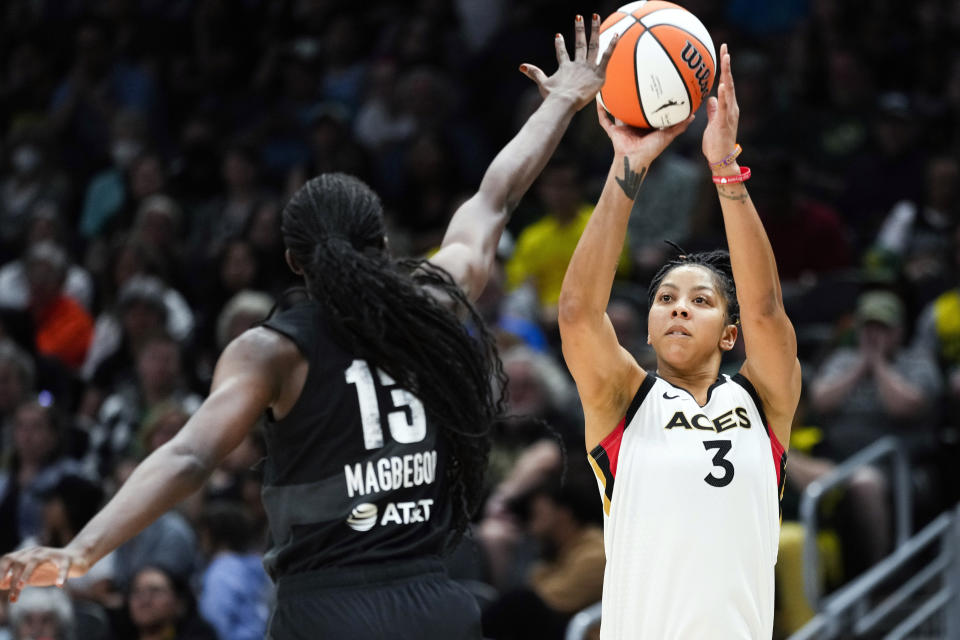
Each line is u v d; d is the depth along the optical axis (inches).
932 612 861.2
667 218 1195.9
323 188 414.3
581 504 813.2
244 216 1338.6
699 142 1279.5
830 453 931.3
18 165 1555.1
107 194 1475.1
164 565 837.2
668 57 439.2
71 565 338.6
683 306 418.9
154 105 1628.9
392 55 1499.8
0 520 958.4
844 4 1359.5
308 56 1514.5
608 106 447.8
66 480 878.4
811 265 1122.0
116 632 816.3
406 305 399.2
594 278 409.7
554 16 1489.9
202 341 1202.0
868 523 871.7
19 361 1092.5
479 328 411.5
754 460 411.2
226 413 378.0
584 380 415.8
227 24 1649.9
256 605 842.2
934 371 973.2
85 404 1140.5
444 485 408.5
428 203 1284.4
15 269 1348.4
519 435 913.5
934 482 933.8
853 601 807.1
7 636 789.2
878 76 1371.8
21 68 1755.7
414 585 389.7
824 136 1268.5
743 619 404.2
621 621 408.5
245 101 1567.4
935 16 1378.0
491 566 850.8
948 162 1160.2
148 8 1702.8
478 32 1508.4
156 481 358.6
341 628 379.6
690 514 403.5
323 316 402.6
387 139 1375.5
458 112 1430.9
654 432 412.8
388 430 396.5
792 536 840.9
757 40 1414.9
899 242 1127.6
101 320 1232.8
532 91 1439.5
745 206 409.1
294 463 392.2
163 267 1251.2
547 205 1204.5
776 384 419.2
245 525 867.4
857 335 996.6
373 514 392.5
